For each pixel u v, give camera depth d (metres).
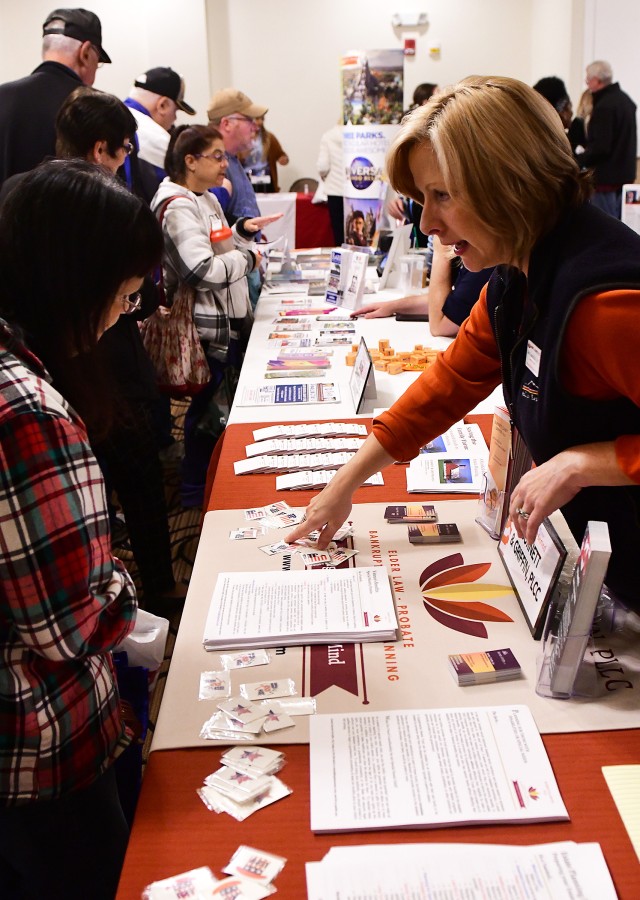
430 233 1.14
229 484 1.74
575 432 1.11
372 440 1.45
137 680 1.43
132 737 1.20
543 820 0.87
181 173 3.17
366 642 1.19
